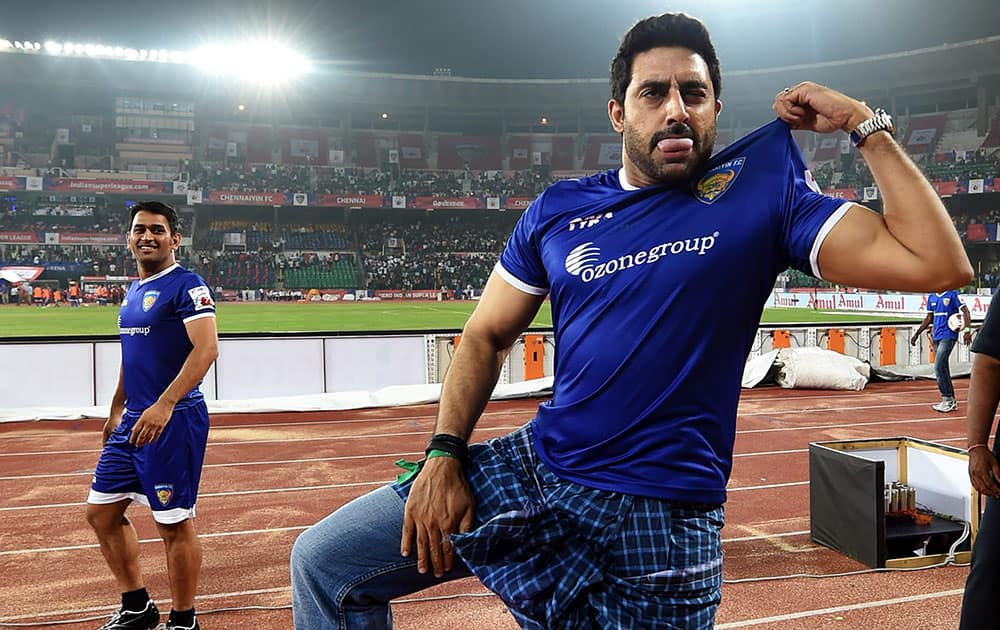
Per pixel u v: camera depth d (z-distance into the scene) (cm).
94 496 325
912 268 128
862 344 1337
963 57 3862
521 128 5344
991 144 3931
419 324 2042
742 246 136
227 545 469
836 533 435
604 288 142
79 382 967
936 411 956
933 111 4478
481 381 164
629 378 137
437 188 4834
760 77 4481
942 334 941
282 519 526
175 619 325
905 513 427
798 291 3058
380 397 1028
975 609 209
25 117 4519
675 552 132
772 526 490
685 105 142
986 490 215
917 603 359
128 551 332
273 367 1036
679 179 142
